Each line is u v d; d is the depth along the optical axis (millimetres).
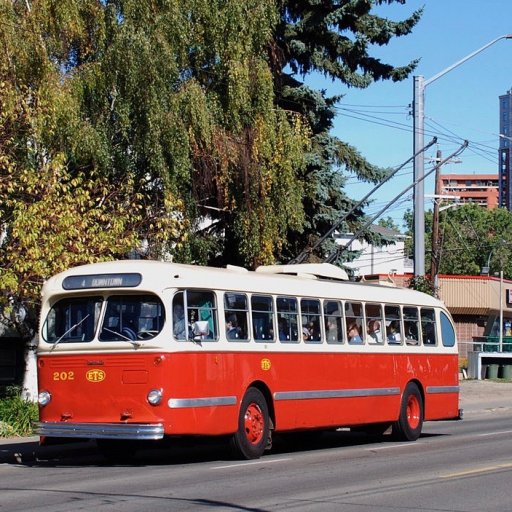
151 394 15219
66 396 15922
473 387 39406
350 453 17969
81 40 23422
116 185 23375
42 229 20641
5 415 21156
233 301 16703
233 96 24516
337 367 19094
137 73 22703
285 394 17594
